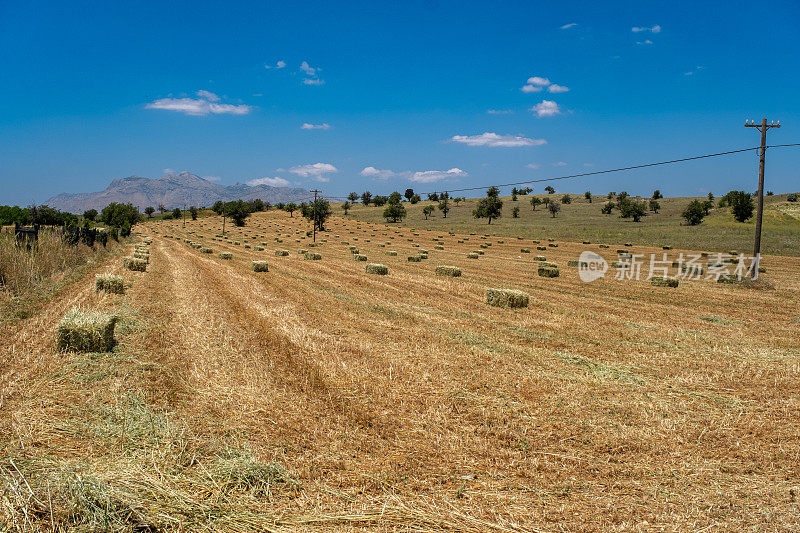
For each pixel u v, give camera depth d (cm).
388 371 883
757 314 1691
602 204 14862
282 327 1220
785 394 830
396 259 3912
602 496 499
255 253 4312
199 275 2350
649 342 1208
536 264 3659
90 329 892
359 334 1187
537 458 578
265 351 988
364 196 16925
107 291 1603
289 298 1728
